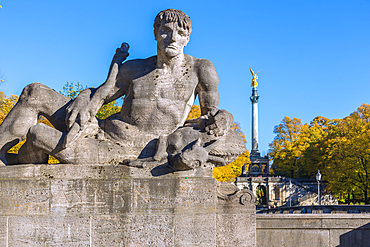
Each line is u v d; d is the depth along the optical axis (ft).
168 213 20.52
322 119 287.69
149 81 22.94
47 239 20.13
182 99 22.95
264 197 267.39
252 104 328.90
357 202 177.99
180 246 20.39
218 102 23.56
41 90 22.94
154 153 21.94
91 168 20.76
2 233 20.06
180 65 23.35
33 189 20.36
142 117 22.58
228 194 21.57
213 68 23.63
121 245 20.22
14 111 22.80
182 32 22.84
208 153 21.40
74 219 20.27
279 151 275.18
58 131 21.36
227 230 21.02
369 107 176.65
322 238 23.58
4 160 22.11
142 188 20.59
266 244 23.26
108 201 20.47
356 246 23.66
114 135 22.24
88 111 22.08
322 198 237.04
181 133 21.89
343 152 159.12
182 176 20.95
